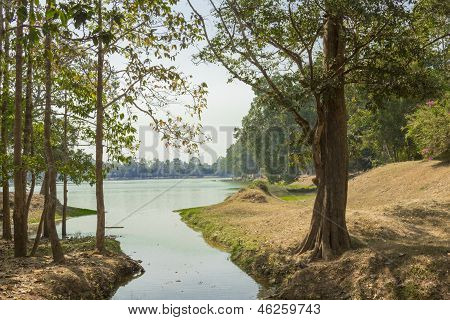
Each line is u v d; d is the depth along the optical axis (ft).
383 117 142.00
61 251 49.34
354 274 41.98
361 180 112.88
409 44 47.75
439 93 50.39
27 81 57.31
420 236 53.88
